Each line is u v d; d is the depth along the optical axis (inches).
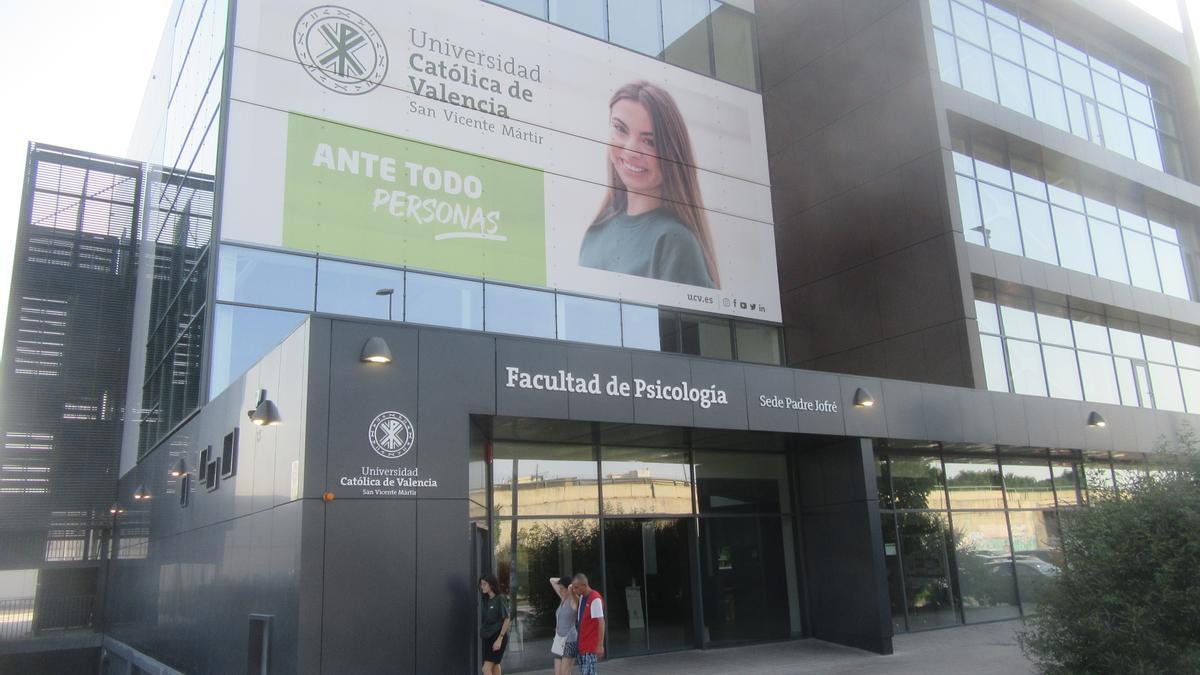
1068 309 895.1
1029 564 795.4
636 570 609.3
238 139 594.2
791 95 902.4
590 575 585.0
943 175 760.3
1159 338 999.6
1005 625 727.7
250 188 592.4
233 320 575.8
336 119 636.1
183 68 783.1
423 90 681.0
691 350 788.0
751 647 631.2
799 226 872.9
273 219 597.0
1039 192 901.8
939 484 753.6
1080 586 413.7
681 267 802.2
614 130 786.2
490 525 548.4
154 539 731.4
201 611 546.0
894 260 787.4
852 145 839.1
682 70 860.0
